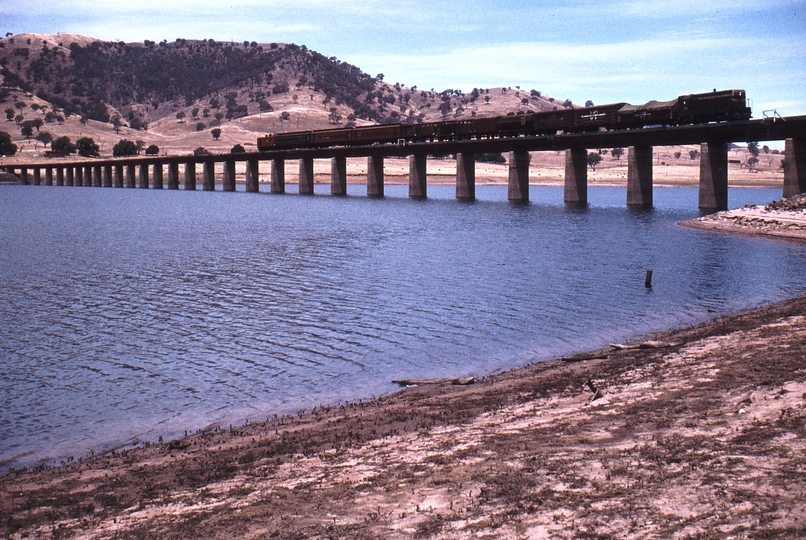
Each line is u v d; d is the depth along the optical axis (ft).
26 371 96.68
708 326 105.81
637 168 440.04
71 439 70.79
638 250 221.46
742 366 70.59
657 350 90.27
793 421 50.24
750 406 55.67
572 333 112.47
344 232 296.30
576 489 43.96
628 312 128.06
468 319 124.77
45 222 367.25
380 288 158.61
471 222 339.98
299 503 46.88
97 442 69.77
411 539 39.47
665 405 60.70
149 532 44.29
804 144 339.16
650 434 53.06
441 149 542.16
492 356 99.76
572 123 456.86
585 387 73.56
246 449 61.93
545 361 95.09
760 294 143.43
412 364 96.78
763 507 37.83
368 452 57.31
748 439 48.16
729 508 38.34
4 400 83.92
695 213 389.80
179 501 49.65
